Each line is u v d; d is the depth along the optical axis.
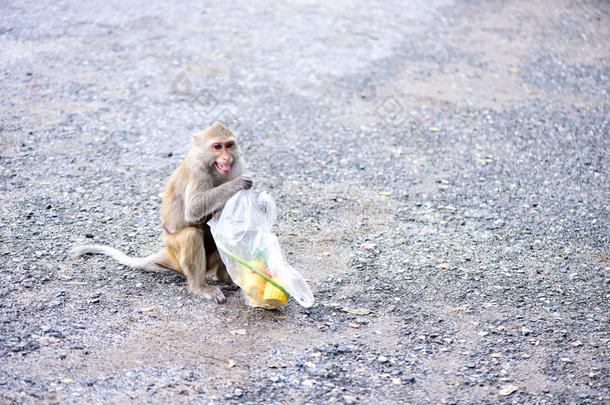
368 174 8.76
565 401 4.66
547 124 10.46
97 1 15.51
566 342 5.38
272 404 4.55
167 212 6.04
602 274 6.50
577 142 9.88
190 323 5.50
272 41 13.66
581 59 13.16
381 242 7.04
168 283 6.12
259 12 15.46
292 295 5.46
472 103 11.16
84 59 12.21
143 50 12.81
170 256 6.07
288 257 6.66
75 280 6.04
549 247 7.03
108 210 7.46
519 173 8.90
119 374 4.77
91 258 6.46
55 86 11.01
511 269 6.57
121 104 10.52
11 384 4.55
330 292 6.07
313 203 7.89
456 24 14.98
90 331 5.27
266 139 9.70
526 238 7.21
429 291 6.14
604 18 15.44
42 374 4.69
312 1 16.38
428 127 10.28
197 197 5.69
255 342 5.27
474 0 16.62
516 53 13.40
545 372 5.00
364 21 15.05
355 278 6.33
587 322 5.67
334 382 4.82
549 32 14.54
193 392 4.63
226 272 6.21
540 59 13.12
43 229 6.93
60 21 14.08
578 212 7.84
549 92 11.66
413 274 6.43
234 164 5.93
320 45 13.54
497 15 15.59
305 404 4.57
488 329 5.55
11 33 13.17
